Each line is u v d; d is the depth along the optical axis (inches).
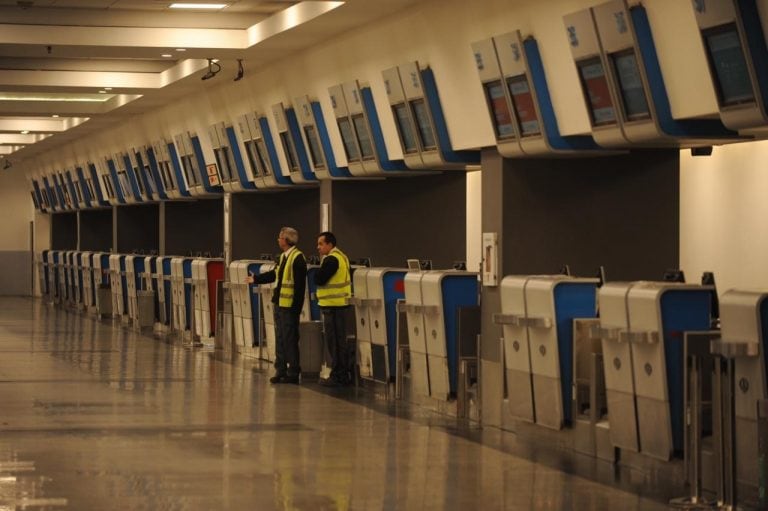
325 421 511.8
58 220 1691.7
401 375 588.7
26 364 742.5
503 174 526.3
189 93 934.4
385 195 734.5
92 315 1277.1
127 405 553.6
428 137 581.9
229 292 852.6
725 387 350.6
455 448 446.3
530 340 459.2
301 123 740.7
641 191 531.5
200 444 446.3
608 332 398.3
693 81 396.5
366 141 658.2
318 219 908.0
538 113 482.6
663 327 378.3
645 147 496.1
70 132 1286.9
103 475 383.6
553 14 459.5
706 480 368.5
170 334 999.0
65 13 684.1
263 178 836.0
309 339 681.6
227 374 696.4
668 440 378.3
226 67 789.2
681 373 378.9
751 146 485.4
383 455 428.1
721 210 504.1
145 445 442.6
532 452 438.9
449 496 357.7
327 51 678.5
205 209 1145.4
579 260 531.2
